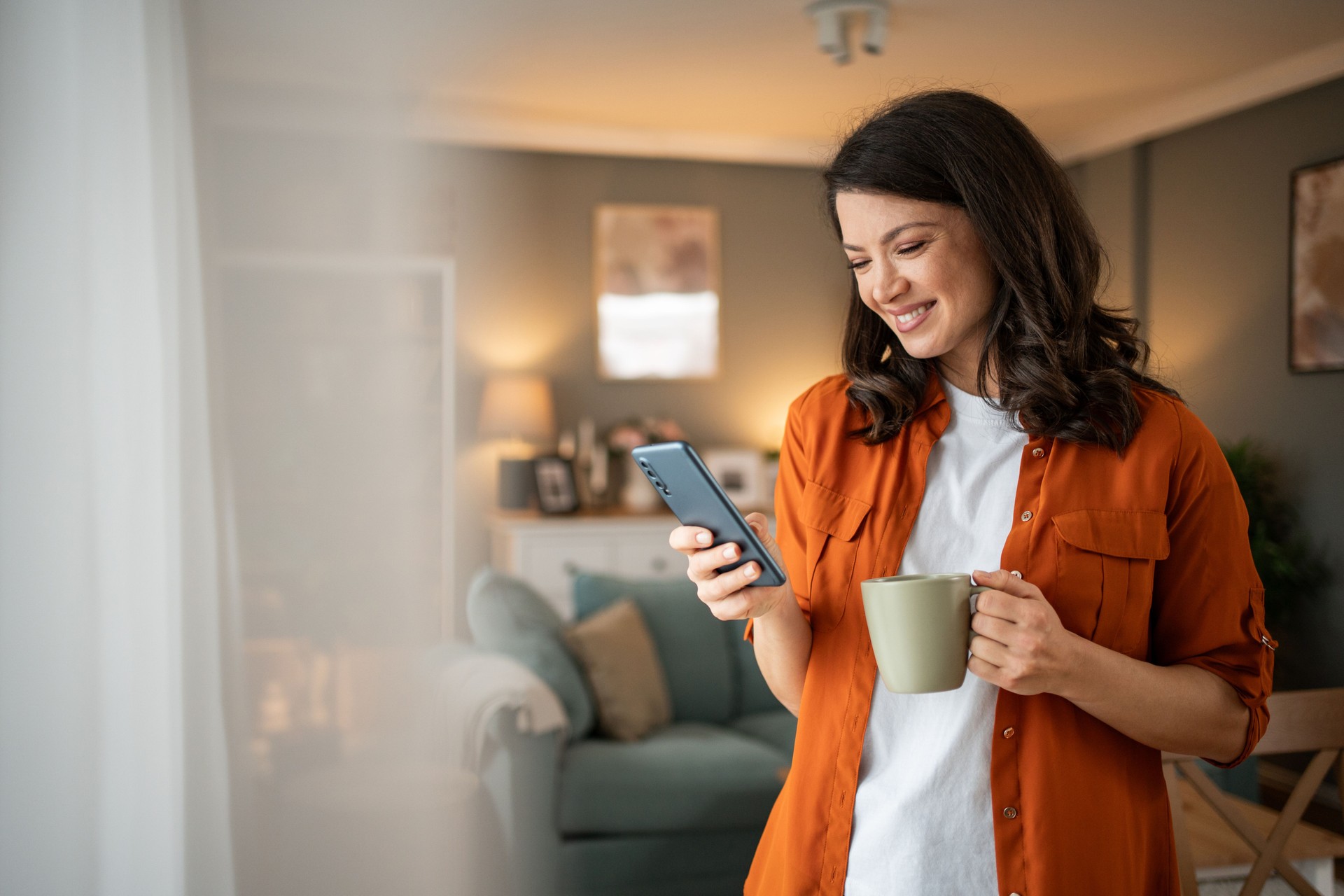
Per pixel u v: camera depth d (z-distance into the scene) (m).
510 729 2.56
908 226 0.93
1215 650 0.95
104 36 1.20
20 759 1.14
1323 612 3.97
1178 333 4.68
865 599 0.85
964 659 0.84
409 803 1.56
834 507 1.05
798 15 3.47
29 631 1.15
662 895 2.67
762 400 5.21
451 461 3.87
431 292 4.11
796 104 4.49
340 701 1.53
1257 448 4.25
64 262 1.16
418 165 1.60
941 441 1.03
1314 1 3.40
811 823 1.00
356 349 1.52
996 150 0.93
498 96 4.36
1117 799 0.93
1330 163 3.87
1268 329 4.20
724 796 2.72
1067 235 0.97
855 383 1.07
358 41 1.51
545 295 4.95
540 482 4.70
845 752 0.99
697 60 3.91
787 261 5.23
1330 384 3.93
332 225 1.49
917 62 3.94
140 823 1.21
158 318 1.24
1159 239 4.77
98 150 1.20
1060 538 0.94
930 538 1.00
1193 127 4.55
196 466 1.30
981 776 0.93
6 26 1.14
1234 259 4.35
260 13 1.42
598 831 2.65
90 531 1.18
